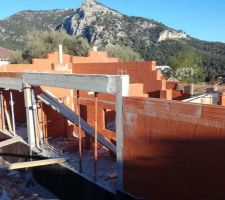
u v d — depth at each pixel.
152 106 7.94
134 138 8.61
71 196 10.98
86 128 12.56
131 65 19.08
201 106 6.81
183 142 7.30
